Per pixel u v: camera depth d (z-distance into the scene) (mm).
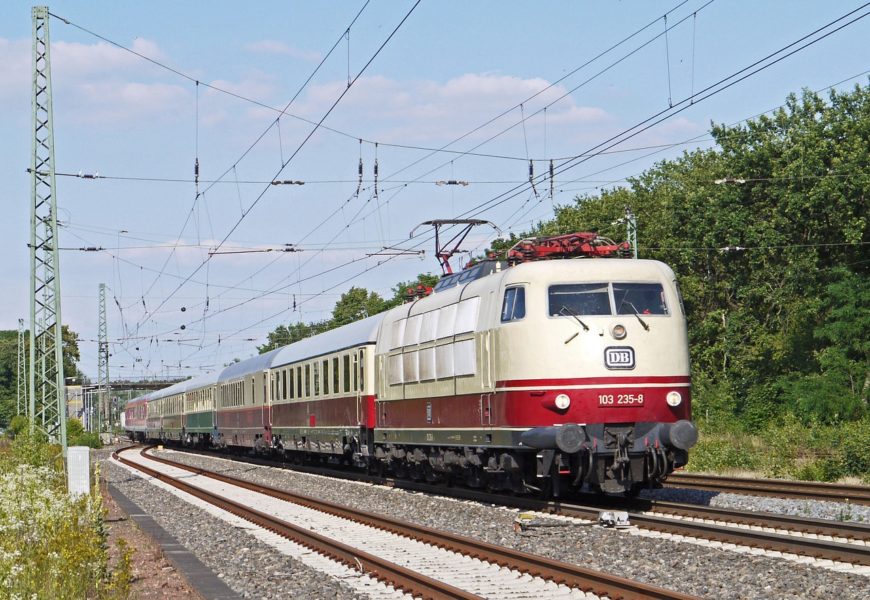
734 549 13047
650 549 13367
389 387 25297
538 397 17812
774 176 47812
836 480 24812
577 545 14102
